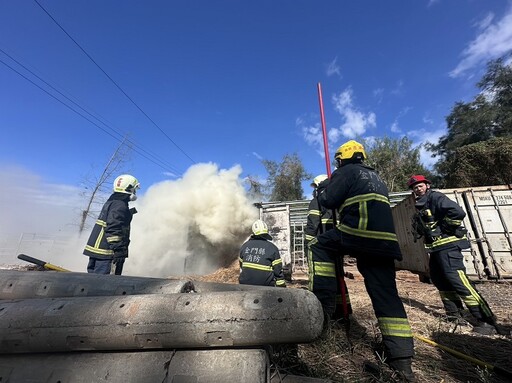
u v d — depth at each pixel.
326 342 2.58
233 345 1.57
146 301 1.71
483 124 26.77
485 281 7.10
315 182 4.09
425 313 3.93
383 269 2.38
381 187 2.57
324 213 3.92
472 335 3.07
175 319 1.58
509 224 7.45
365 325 3.23
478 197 7.80
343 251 2.74
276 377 1.74
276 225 11.64
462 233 3.61
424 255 7.00
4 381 1.68
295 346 2.27
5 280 2.57
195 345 1.59
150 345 1.62
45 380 1.65
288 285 8.02
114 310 1.68
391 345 2.16
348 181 2.63
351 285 6.36
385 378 2.06
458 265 3.50
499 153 13.52
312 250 2.94
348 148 2.89
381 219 2.42
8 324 1.72
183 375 1.53
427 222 3.83
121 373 1.60
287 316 1.51
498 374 2.15
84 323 1.65
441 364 2.35
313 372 2.09
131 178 4.81
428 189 4.02
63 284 2.46
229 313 1.56
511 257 7.22
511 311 4.08
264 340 1.53
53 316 1.70
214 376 1.50
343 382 1.99
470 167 14.20
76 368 1.66
